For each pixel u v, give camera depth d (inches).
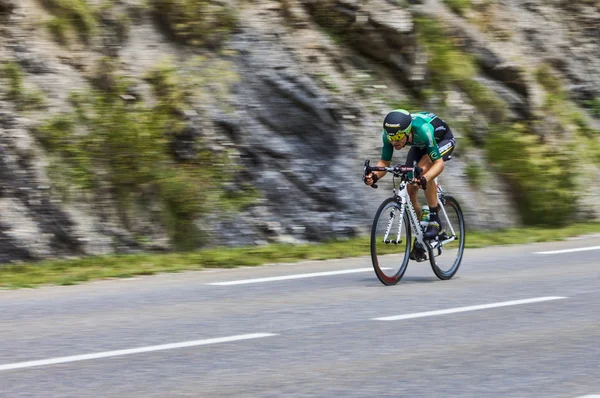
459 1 1091.3
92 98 778.8
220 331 442.9
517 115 1036.5
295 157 845.2
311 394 328.8
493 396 325.4
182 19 863.7
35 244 705.0
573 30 1226.6
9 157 721.6
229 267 693.9
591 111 1176.2
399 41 968.9
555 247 800.3
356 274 649.6
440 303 521.3
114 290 581.3
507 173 959.6
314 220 823.1
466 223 903.7
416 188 623.2
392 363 375.6
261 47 887.7
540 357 385.7
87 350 401.7
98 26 829.2
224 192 797.9
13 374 359.6
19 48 780.0
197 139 807.1
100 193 745.6
